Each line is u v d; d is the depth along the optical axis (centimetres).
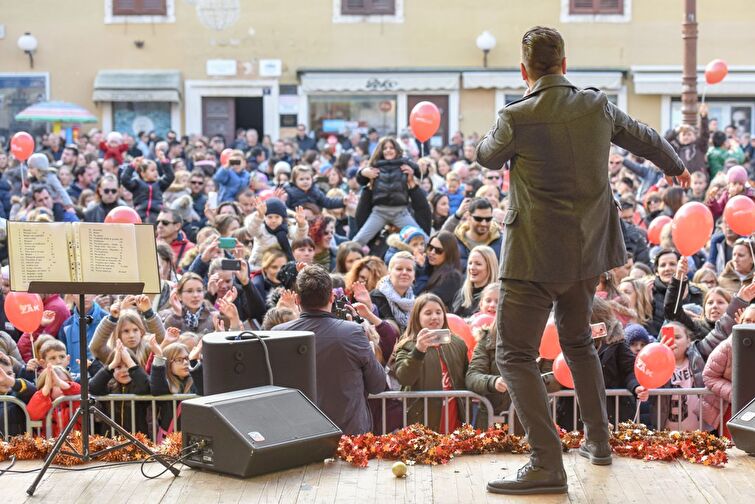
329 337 625
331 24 2619
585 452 546
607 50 2588
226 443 516
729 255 1130
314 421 539
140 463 552
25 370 737
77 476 533
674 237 824
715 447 555
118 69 2612
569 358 527
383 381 643
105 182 1280
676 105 2594
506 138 473
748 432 543
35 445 565
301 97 2625
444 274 941
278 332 585
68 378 680
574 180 472
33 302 752
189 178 1474
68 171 1579
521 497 492
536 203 475
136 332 718
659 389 667
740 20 2558
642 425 580
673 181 511
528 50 484
